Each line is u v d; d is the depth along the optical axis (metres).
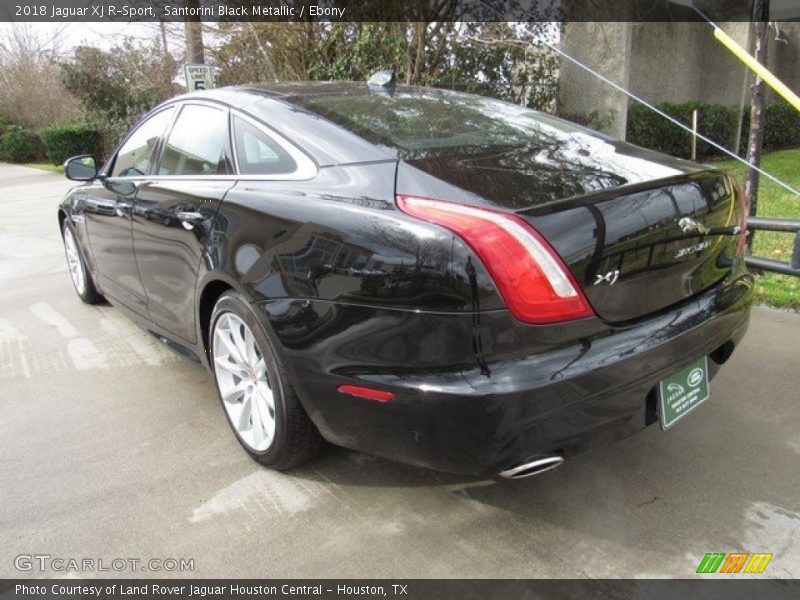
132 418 3.24
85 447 2.99
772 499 2.45
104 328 4.55
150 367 3.86
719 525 2.32
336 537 2.34
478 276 1.88
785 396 3.18
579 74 11.27
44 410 3.36
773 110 13.12
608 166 2.39
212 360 2.96
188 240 2.88
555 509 2.44
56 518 2.49
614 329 2.08
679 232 2.23
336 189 2.33
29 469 2.82
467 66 9.94
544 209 1.94
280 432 2.53
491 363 1.92
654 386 2.17
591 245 1.97
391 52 9.38
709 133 12.36
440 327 1.94
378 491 2.59
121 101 18.36
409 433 2.07
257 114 2.84
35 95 22.73
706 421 2.99
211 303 2.93
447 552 2.24
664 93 13.09
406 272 1.99
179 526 2.42
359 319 2.10
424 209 2.04
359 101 2.91
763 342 3.78
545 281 1.90
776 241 5.52
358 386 2.13
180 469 2.78
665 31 12.66
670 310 2.27
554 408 1.92
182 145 3.28
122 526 2.43
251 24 9.76
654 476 2.62
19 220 9.67
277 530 2.38
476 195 2.04
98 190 4.01
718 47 13.56
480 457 1.97
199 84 8.79
